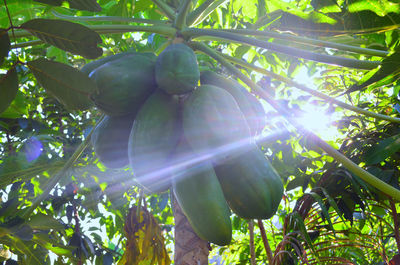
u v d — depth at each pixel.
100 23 1.65
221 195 0.81
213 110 0.79
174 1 1.31
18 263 1.40
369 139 1.79
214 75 0.97
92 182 2.25
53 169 1.54
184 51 0.87
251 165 0.86
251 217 0.87
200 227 0.80
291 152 1.91
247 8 1.87
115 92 0.88
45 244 1.38
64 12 1.74
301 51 0.97
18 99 1.46
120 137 0.97
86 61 2.69
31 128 2.12
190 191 0.80
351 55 1.64
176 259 0.98
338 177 1.81
